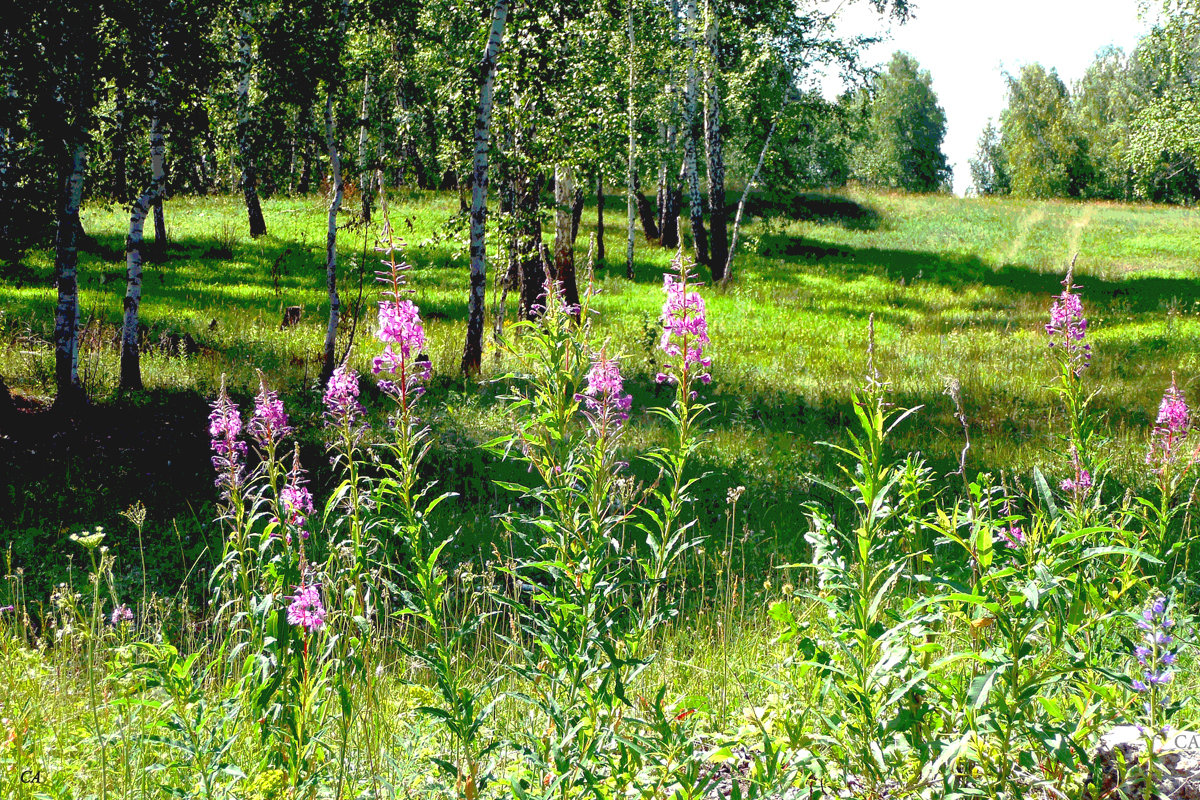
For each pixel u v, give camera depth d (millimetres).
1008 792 2584
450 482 8852
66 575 6879
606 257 25922
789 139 25328
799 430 11805
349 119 14383
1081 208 41000
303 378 12914
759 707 3623
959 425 12297
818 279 26328
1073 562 2398
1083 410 3799
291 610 2936
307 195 32844
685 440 3434
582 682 2867
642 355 15000
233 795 2863
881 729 2535
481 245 13305
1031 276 27422
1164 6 24359
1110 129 59562
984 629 3025
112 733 3430
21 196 10695
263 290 19266
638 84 21922
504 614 5402
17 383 11961
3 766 3098
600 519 3162
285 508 3385
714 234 25422
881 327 20672
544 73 14336
